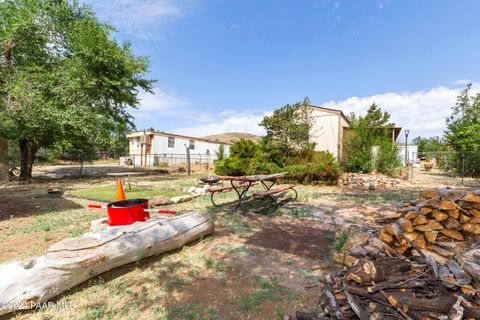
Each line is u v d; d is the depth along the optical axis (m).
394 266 1.96
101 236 2.56
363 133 11.81
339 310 1.72
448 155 13.81
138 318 1.88
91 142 14.00
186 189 8.27
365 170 11.34
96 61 11.01
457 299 1.57
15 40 10.30
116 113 13.66
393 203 5.95
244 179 5.32
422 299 1.59
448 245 2.31
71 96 10.48
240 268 2.68
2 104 8.83
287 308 1.96
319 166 9.16
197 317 1.87
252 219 4.71
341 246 3.09
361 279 1.85
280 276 2.49
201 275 2.54
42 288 1.99
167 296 2.17
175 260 2.88
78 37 10.93
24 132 9.61
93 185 9.87
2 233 3.82
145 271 2.61
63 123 9.62
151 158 24.98
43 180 11.92
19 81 9.09
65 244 2.34
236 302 2.06
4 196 7.26
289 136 11.66
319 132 13.17
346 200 6.43
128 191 8.07
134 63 12.67
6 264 2.02
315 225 4.27
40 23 10.30
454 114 14.41
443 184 9.58
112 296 2.17
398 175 11.26
